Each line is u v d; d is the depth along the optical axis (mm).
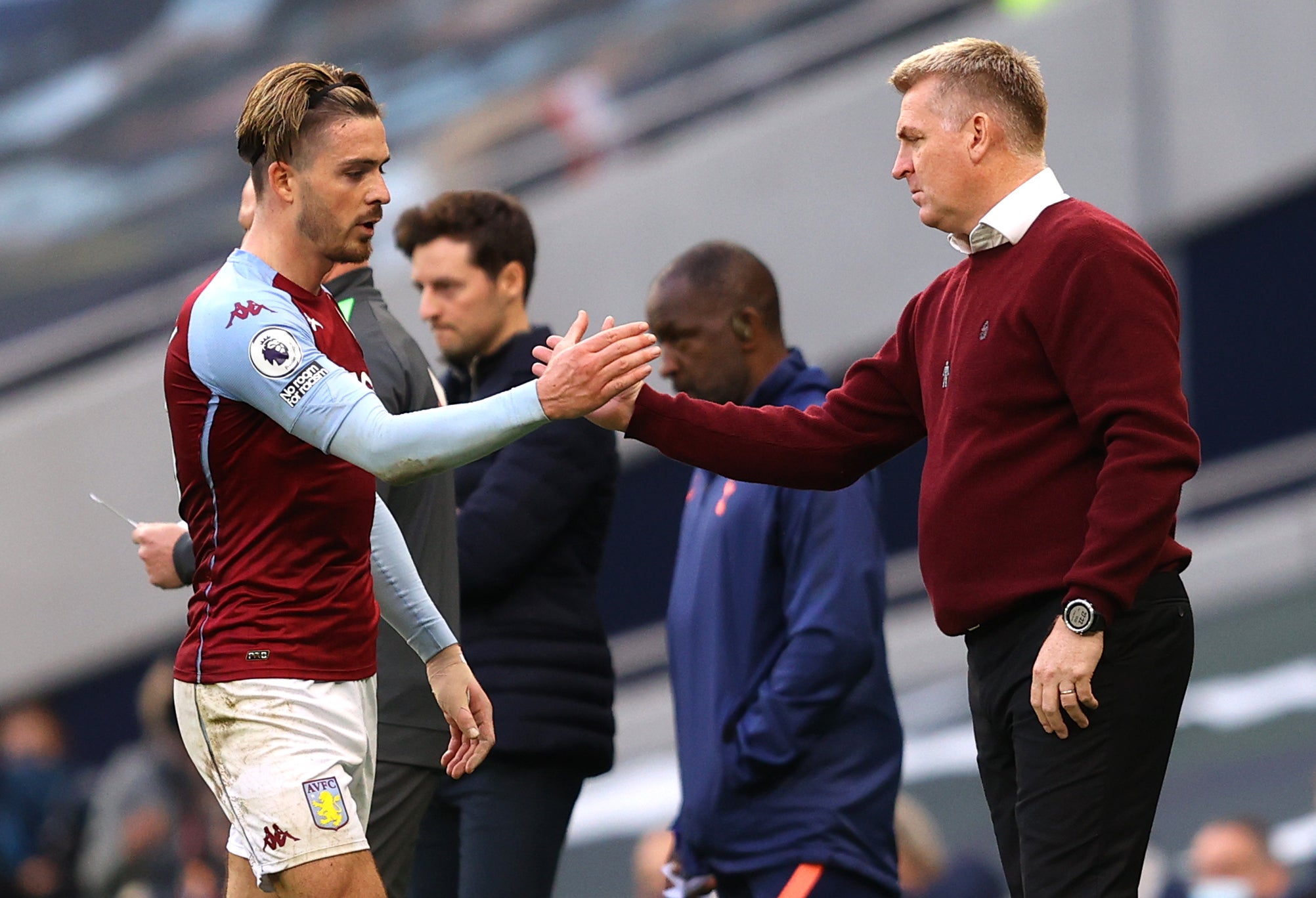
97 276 39125
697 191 35125
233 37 38812
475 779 13070
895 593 34250
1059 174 34375
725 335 13641
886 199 34031
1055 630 9562
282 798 9383
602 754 13398
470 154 37156
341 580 9734
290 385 9281
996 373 10016
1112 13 34156
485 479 13273
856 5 35156
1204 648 29812
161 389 37625
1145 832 9789
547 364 9781
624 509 36469
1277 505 34031
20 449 38375
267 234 9711
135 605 37875
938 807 25297
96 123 39312
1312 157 33438
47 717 37688
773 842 12930
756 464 11102
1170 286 9883
